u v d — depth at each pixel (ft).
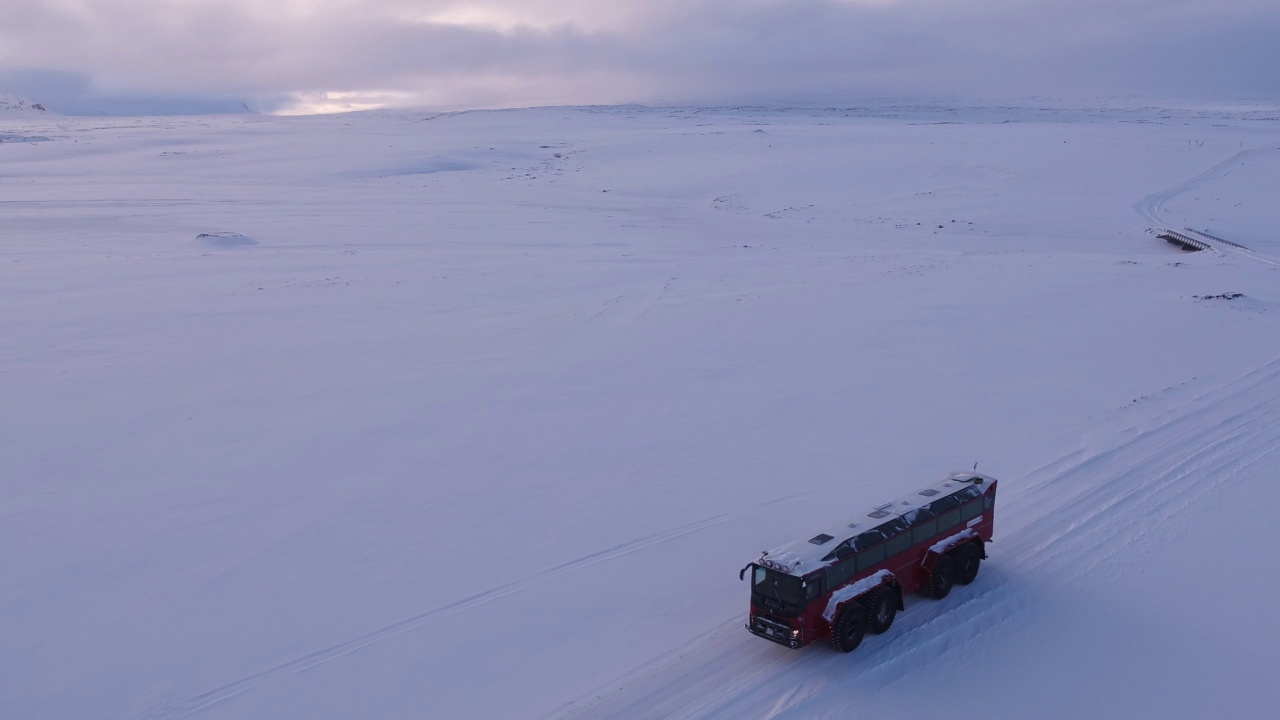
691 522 56.70
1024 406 75.72
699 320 108.47
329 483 64.59
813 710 37.52
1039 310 108.27
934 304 112.78
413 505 60.54
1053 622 43.60
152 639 45.73
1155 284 121.90
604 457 67.82
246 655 44.06
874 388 81.76
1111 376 82.89
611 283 133.08
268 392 85.71
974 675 39.73
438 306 120.47
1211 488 57.16
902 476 62.39
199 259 162.61
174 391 86.63
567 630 44.98
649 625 45.16
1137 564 48.57
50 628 47.01
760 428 72.79
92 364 96.17
